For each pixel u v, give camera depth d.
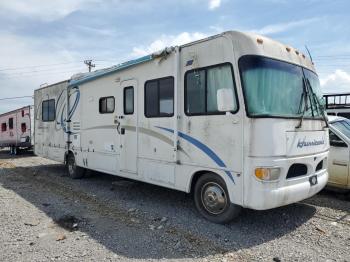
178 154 5.96
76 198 7.28
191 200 6.96
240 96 4.91
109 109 7.84
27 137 17.14
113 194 7.63
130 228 5.32
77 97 9.23
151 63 6.54
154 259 4.21
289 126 5.04
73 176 9.63
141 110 6.80
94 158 8.50
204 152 5.47
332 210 6.14
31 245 4.64
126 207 6.52
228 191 5.13
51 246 4.60
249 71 4.96
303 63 5.88
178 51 5.91
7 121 19.20
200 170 5.57
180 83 5.89
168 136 6.14
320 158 5.65
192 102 5.68
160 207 6.47
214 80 5.33
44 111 11.28
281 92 5.21
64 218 5.80
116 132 7.58
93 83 8.46
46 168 12.11
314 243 4.70
